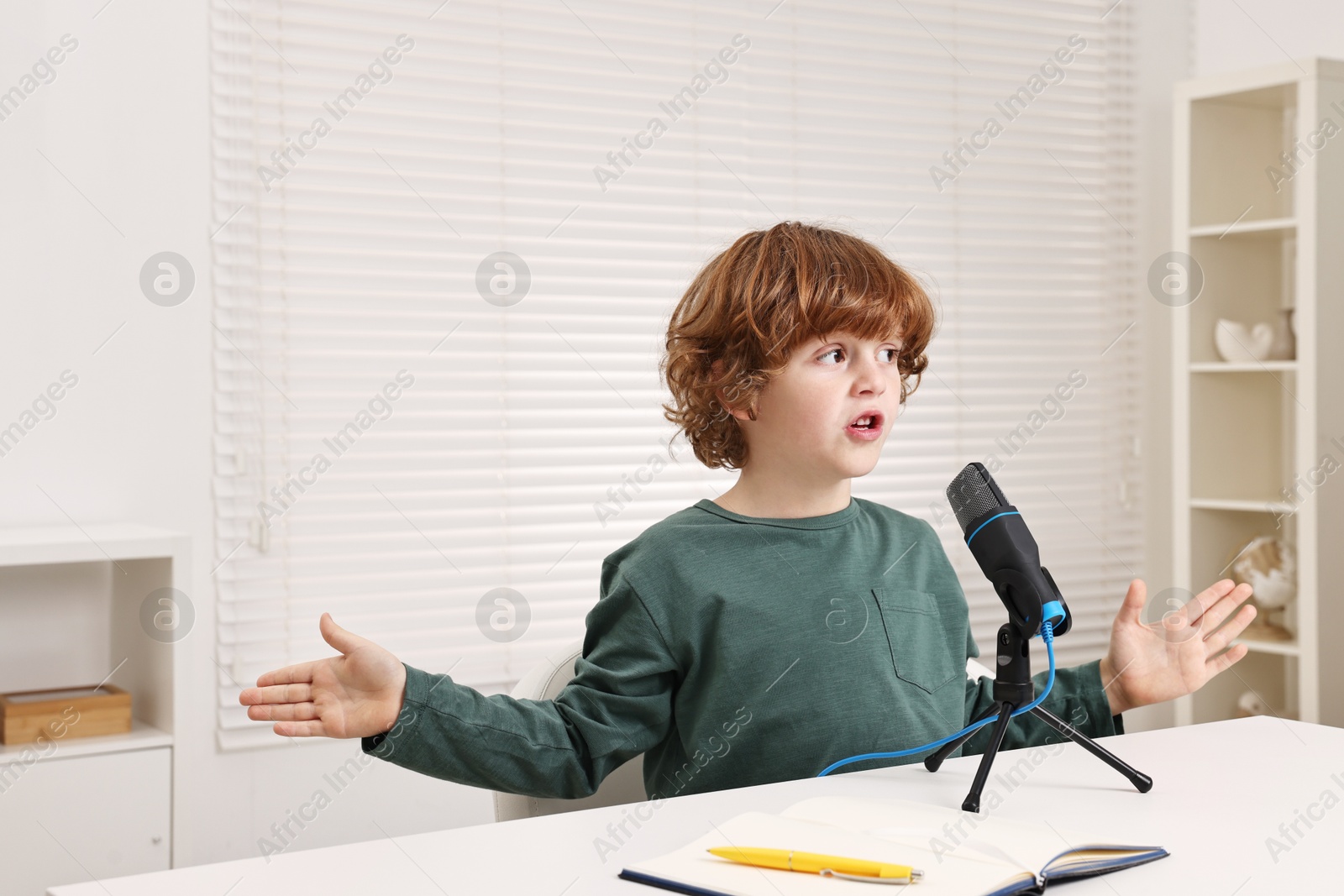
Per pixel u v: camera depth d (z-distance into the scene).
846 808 0.77
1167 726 2.92
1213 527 2.73
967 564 2.74
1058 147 2.90
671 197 2.49
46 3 1.99
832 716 1.04
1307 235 2.46
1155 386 2.99
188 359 2.10
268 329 2.16
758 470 1.12
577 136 2.41
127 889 0.65
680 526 1.11
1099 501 2.93
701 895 0.63
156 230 2.07
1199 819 0.78
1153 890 0.65
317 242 2.20
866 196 2.68
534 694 1.20
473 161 2.31
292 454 2.18
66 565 2.01
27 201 1.97
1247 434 2.77
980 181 2.81
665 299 2.48
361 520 2.22
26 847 1.70
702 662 1.06
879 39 2.71
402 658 2.25
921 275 2.69
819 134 2.64
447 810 2.32
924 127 2.76
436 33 2.29
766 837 0.70
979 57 2.80
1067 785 0.86
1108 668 1.04
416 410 2.28
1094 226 2.94
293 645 2.18
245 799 2.15
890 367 1.07
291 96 2.18
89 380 2.02
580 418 2.41
